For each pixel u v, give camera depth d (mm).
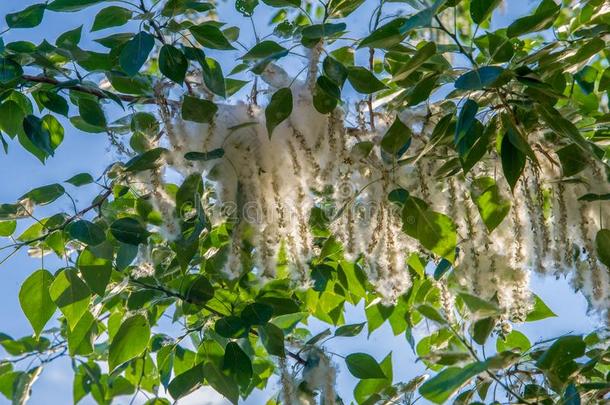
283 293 2730
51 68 2430
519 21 2051
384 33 2018
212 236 2805
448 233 2119
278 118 2061
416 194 2270
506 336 2896
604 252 2146
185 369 3012
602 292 2184
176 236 2211
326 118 2166
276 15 2723
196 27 2271
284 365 2562
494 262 2215
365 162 2193
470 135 2070
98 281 2414
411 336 2951
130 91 2408
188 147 2186
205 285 2557
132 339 2660
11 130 2639
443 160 2287
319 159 2156
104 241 2389
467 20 2754
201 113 2131
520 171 2045
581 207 2209
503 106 2141
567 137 2094
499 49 2111
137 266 2764
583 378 2533
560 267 2145
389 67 2539
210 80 2219
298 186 2178
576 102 2729
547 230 2137
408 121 2305
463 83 1926
